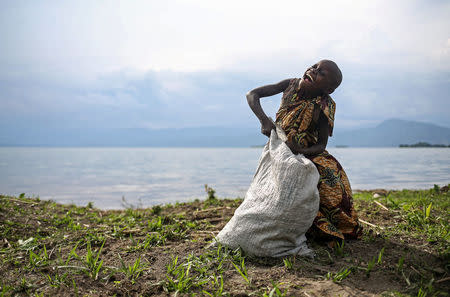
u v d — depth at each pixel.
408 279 2.57
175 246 3.57
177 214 5.60
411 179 13.41
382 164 28.56
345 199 3.29
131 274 2.84
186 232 4.28
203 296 2.47
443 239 3.38
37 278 2.81
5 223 4.66
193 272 2.87
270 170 3.22
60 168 31.91
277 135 3.32
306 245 3.10
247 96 3.51
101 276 2.85
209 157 62.53
